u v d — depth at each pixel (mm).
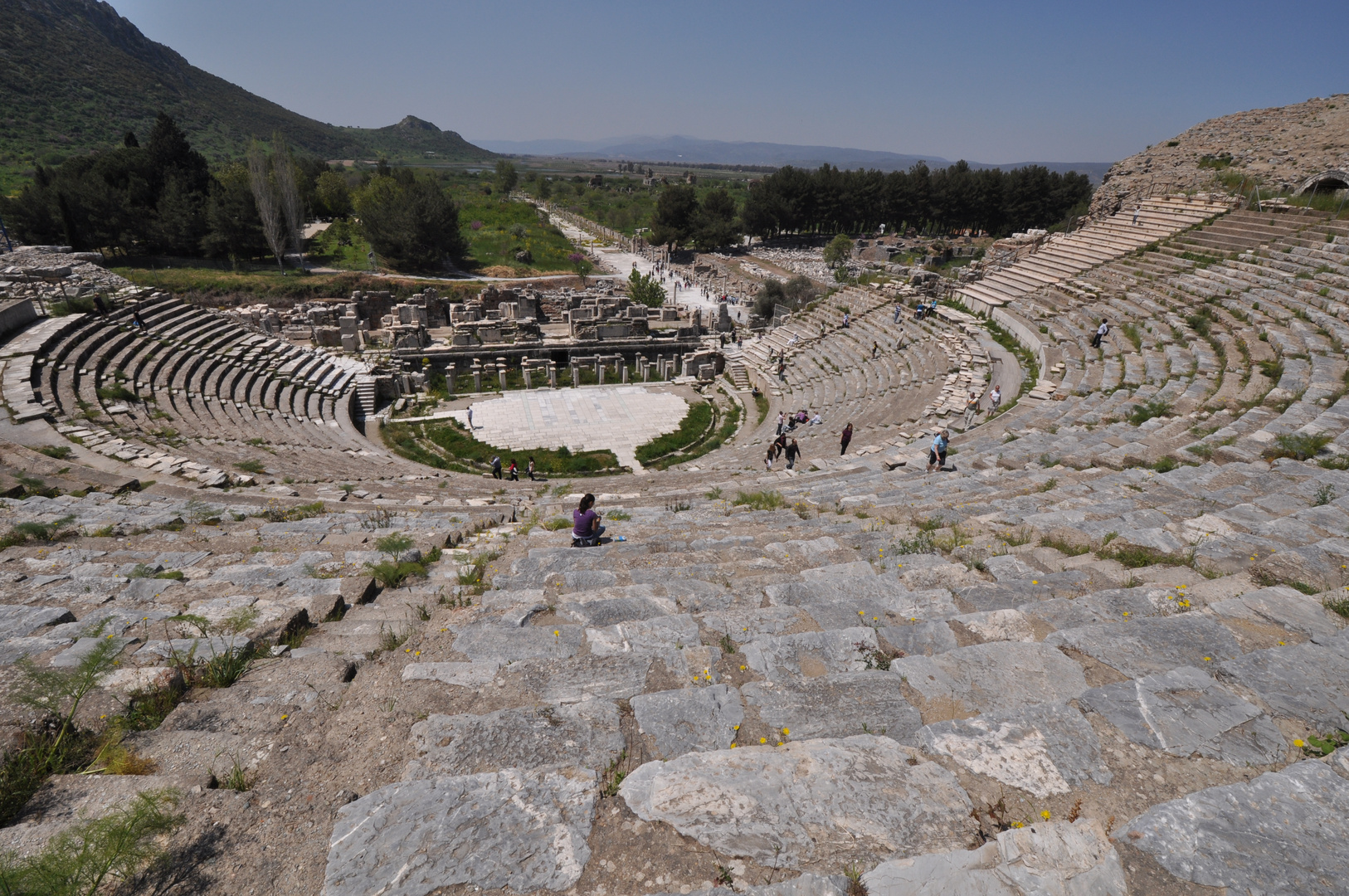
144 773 3898
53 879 3010
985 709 4375
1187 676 4387
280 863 3281
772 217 106375
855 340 38125
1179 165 38531
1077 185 100188
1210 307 24188
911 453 18172
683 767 3729
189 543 9781
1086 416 18062
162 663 5211
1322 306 21000
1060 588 6551
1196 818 3217
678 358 46250
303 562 8680
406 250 65250
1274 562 6254
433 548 9680
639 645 5469
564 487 18922
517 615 6223
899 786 3557
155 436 21203
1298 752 3775
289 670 5180
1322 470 10438
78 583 7383
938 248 85688
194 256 62062
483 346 43250
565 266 80562
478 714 4398
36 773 3783
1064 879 2967
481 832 3379
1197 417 15734
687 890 3057
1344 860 2992
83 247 55719
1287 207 29109
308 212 79250
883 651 5215
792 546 8641
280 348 37594
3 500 12172
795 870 3127
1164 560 7145
